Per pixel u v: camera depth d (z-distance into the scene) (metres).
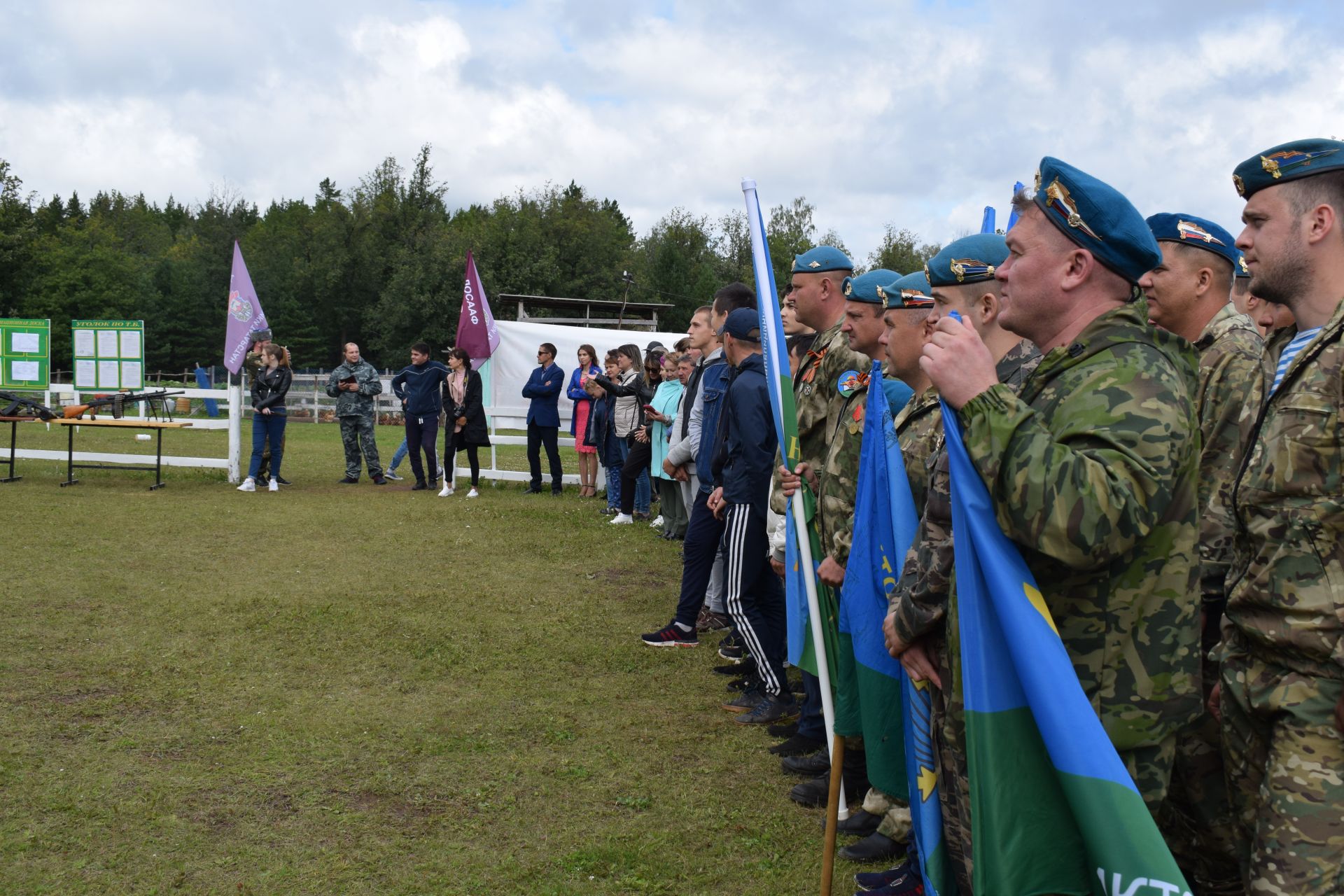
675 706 4.88
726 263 62.91
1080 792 1.79
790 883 3.20
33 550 8.12
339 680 5.17
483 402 13.09
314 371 54.44
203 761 4.09
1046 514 1.76
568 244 52.81
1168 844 2.50
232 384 12.81
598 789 3.91
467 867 3.28
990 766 1.93
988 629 1.94
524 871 3.25
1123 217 1.98
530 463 12.77
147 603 6.57
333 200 65.06
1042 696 1.82
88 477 12.84
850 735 2.97
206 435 21.72
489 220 53.66
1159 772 1.96
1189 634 1.94
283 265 58.09
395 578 7.54
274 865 3.27
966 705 1.96
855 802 3.73
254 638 5.84
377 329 49.56
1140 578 1.91
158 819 3.57
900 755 2.82
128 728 4.42
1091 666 1.93
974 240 2.80
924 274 3.07
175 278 56.47
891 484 2.82
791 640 3.71
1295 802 1.93
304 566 7.89
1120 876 1.77
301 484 13.17
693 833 3.54
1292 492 1.98
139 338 13.82
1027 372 2.67
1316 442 1.95
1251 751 2.09
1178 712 1.93
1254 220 2.15
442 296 47.56
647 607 6.85
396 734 4.45
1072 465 1.77
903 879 2.99
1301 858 1.91
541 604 6.85
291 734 4.40
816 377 4.03
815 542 3.73
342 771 4.03
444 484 12.67
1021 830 1.94
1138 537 1.81
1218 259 2.91
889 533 2.85
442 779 3.97
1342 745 1.91
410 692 5.01
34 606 6.38
